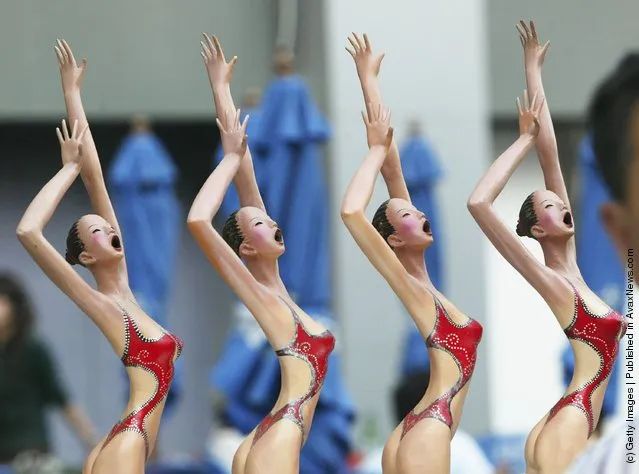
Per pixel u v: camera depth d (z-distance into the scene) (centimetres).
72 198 2809
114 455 709
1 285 1920
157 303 2262
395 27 2714
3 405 1905
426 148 2333
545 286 741
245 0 2717
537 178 2767
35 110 2695
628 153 512
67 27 2700
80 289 717
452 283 2762
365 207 742
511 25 2916
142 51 2725
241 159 752
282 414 730
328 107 2620
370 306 2664
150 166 2267
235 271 737
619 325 743
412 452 727
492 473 1728
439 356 749
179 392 2228
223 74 761
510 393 2853
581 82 2892
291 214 1772
